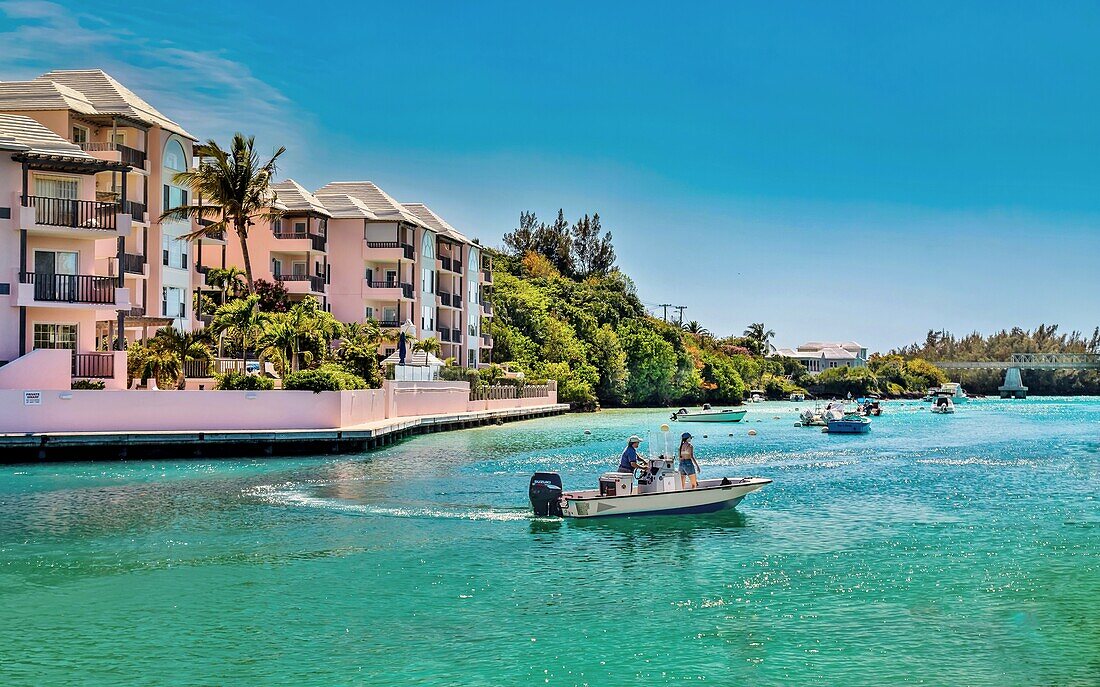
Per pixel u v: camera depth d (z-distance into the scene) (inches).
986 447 2466.8
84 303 1943.9
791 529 1178.6
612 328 5251.0
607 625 792.9
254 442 1927.9
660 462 1267.2
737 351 7445.9
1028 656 720.3
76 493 1430.9
